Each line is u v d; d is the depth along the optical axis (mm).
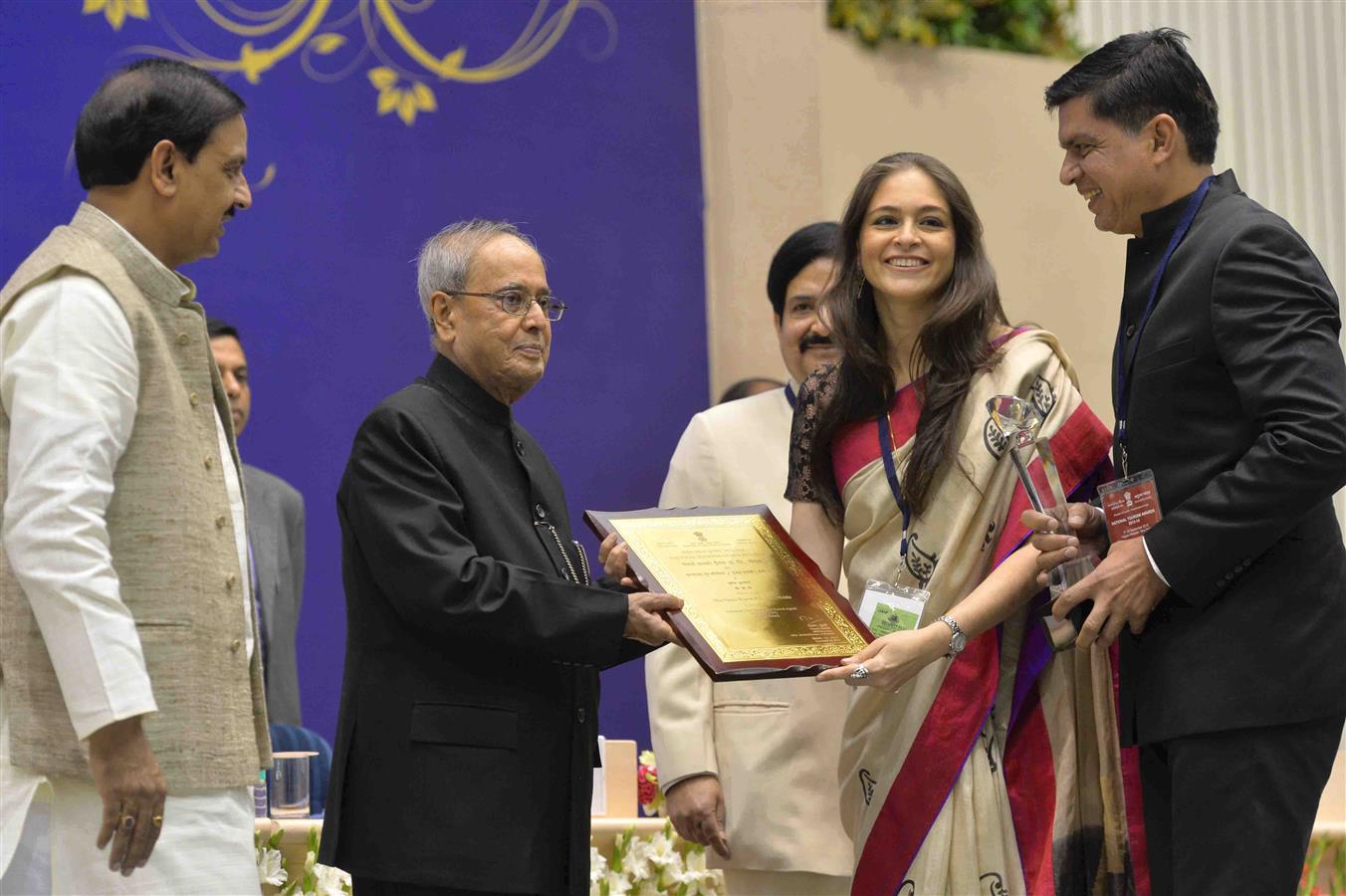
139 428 3873
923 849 4707
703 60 10562
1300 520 4133
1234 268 4188
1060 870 4648
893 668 4543
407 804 4371
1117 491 4316
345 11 9617
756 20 10070
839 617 4738
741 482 5996
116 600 3633
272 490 8500
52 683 3742
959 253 4957
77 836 3754
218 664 3924
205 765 3838
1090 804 4727
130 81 4039
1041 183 10008
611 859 6129
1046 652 4785
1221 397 4242
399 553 4367
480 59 9969
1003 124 9961
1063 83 4625
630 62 10383
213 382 4148
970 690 4762
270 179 9359
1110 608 4258
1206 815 4188
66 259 3850
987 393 4828
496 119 9984
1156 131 4457
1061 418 4859
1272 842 4148
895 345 5082
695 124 10508
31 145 8742
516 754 4457
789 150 9781
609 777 6422
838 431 5094
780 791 5641
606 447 10086
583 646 4395
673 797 5684
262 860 5391
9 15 8734
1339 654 4215
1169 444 4309
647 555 4820
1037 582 4613
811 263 6148
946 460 4789
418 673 4457
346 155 9570
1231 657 4172
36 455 3633
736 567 4844
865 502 4926
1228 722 4145
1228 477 4102
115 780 3598
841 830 5637
